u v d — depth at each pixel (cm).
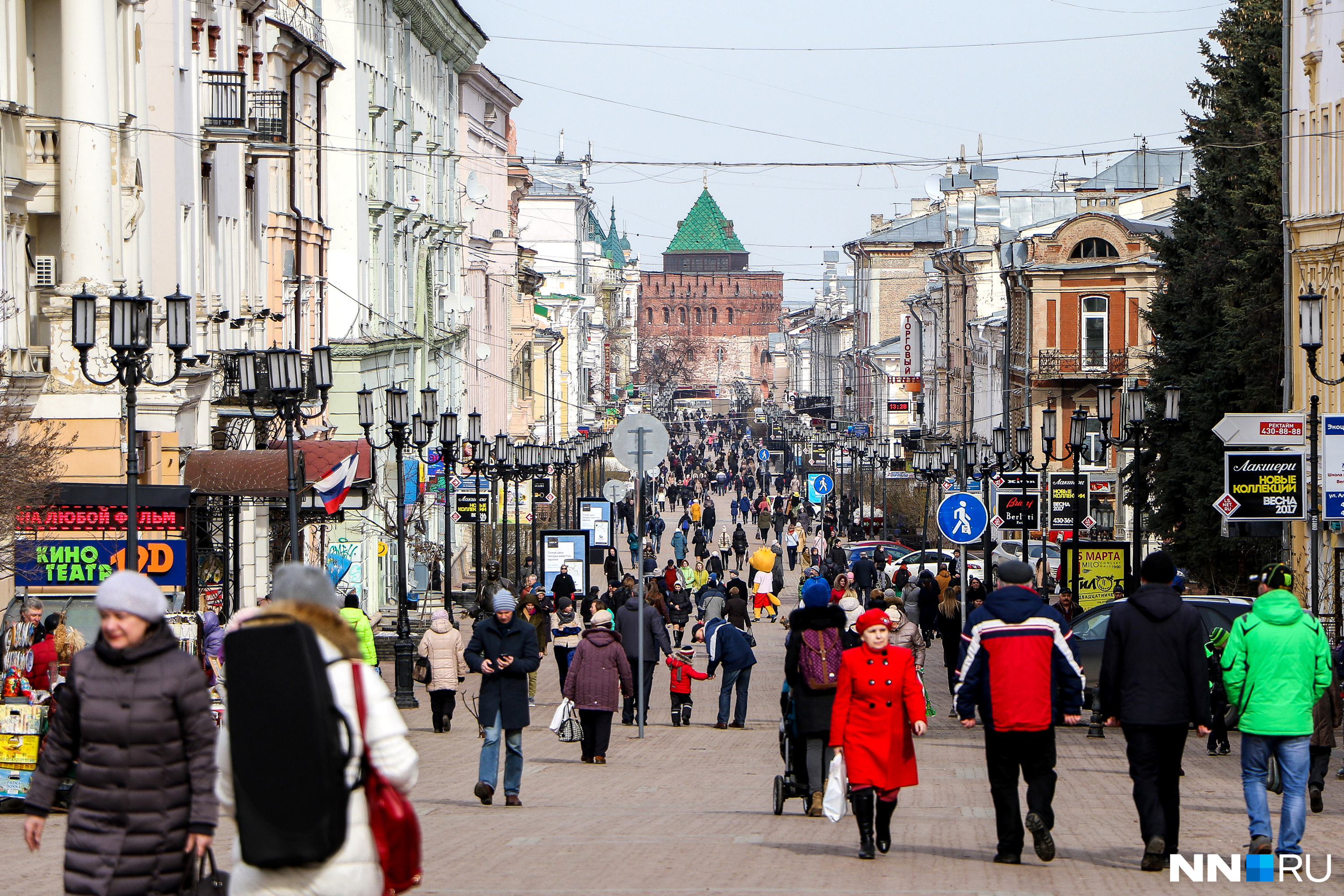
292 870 1298
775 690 7388
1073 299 15225
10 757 3447
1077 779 4169
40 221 5941
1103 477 13950
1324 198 7869
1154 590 2431
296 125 9881
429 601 11106
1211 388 9019
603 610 4656
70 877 1524
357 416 10838
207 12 7619
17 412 4681
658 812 3438
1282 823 2497
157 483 6425
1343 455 5481
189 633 4350
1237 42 9631
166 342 5709
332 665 1333
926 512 13062
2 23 5616
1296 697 2483
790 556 15938
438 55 15412
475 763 4619
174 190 6831
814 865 2553
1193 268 9212
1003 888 2275
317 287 10450
